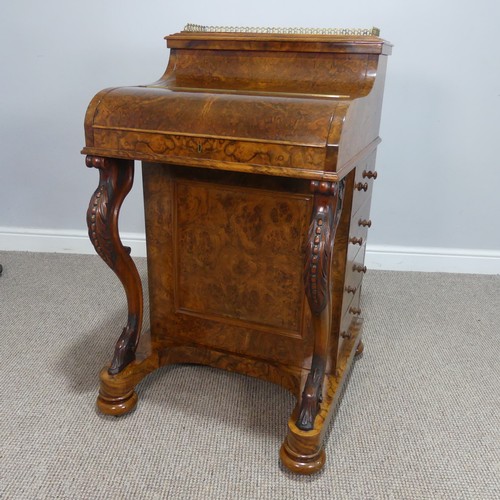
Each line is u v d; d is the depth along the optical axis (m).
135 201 2.62
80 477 1.29
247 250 1.47
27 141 2.54
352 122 1.13
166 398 1.61
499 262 2.57
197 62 1.48
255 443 1.43
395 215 2.54
